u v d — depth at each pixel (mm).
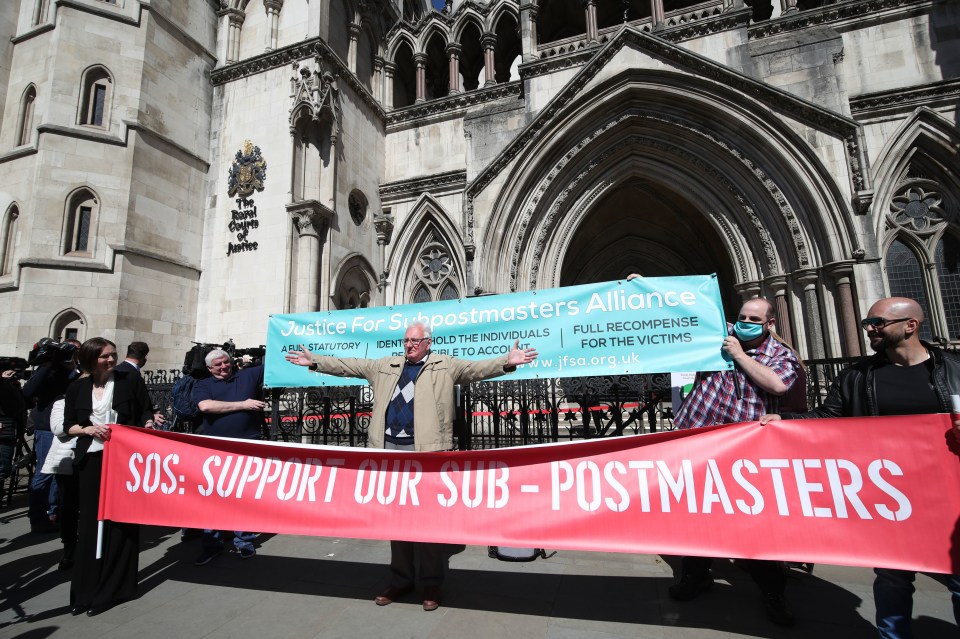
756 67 11852
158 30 13242
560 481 3490
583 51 13422
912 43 11633
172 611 3746
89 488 3939
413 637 3240
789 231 11234
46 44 12172
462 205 13969
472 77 19234
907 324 2947
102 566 3857
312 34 13688
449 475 3682
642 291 4516
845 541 2902
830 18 12141
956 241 10898
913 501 2801
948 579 2766
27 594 4195
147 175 12562
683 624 3342
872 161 11375
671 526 3232
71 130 11625
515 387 6543
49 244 11164
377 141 16281
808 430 3100
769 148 11266
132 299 11891
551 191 13258
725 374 3912
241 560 4848
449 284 15469
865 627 3264
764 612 3498
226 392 5023
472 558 4789
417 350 3941
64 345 5719
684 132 12344
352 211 14672
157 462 4105
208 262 13727
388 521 3695
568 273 18516
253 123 13961
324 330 5574
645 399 5844
